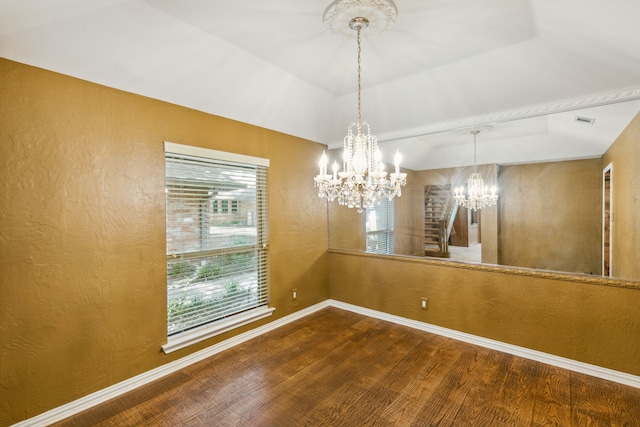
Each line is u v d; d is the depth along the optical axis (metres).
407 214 3.51
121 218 2.30
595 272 2.53
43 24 1.71
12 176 1.83
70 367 2.06
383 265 3.71
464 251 3.12
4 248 1.81
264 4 1.81
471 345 3.02
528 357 2.74
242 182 3.18
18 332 1.86
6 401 1.82
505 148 2.90
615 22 1.63
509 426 1.90
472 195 3.09
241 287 3.18
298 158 3.79
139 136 2.39
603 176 2.49
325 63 2.58
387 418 1.99
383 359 2.75
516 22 1.96
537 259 2.76
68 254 2.05
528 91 2.55
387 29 2.03
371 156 1.96
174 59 2.24
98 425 1.96
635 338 2.29
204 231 2.86
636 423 1.90
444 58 2.47
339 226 4.13
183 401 2.20
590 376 2.44
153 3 1.79
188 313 2.73
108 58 2.04
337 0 1.76
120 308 2.30
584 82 2.30
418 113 3.19
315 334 3.30
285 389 2.32
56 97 1.98
